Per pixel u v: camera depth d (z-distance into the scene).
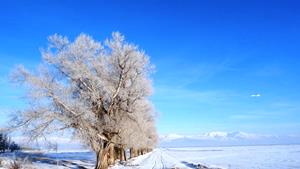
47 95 25.80
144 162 48.91
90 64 28.38
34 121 25.28
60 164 36.53
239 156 91.19
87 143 28.27
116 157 49.97
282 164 52.44
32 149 26.92
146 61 29.02
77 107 26.34
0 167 25.80
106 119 28.44
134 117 30.73
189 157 87.44
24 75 25.44
